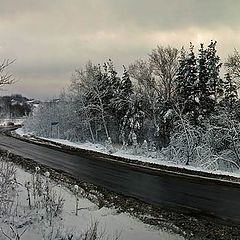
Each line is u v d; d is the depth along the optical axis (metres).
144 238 12.01
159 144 38.41
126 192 17.86
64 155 31.47
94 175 22.09
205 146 28.11
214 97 35.25
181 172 23.41
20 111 100.88
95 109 47.09
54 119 55.75
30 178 20.09
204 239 11.88
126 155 30.78
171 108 34.75
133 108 42.00
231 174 22.36
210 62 35.38
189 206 15.44
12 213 12.65
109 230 12.58
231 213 14.45
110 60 48.81
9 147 37.47
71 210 14.45
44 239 10.47
